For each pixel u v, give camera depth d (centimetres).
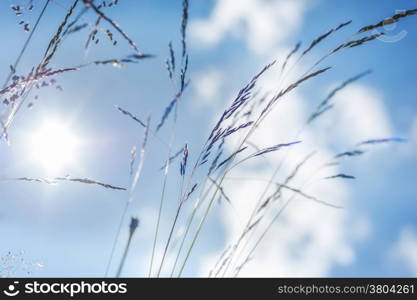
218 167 128
